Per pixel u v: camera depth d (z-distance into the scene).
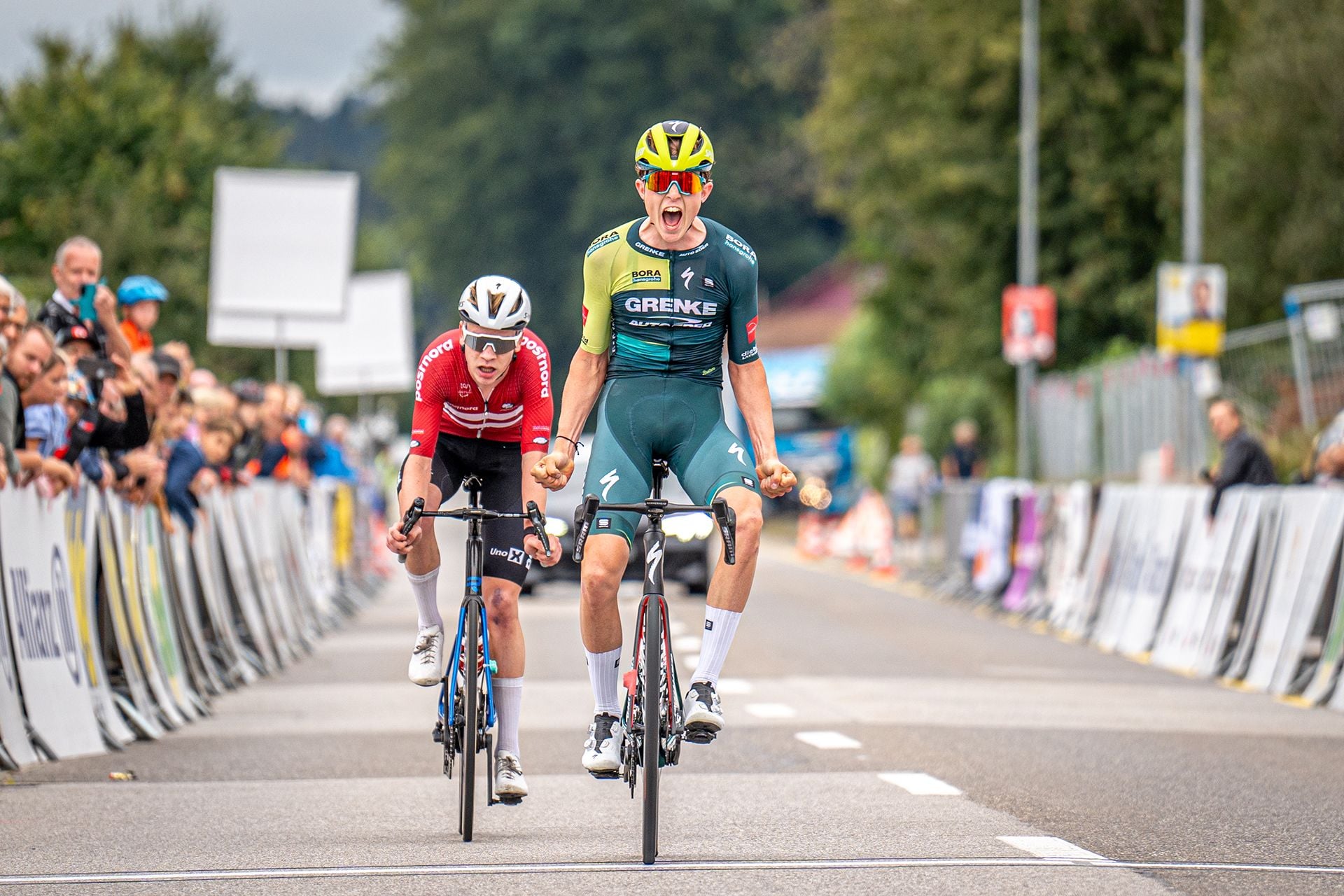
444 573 91.75
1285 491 43.41
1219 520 47.00
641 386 22.34
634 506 21.30
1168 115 101.81
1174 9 101.88
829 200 120.06
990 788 26.77
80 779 28.09
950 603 70.12
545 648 50.12
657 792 20.69
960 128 105.94
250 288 60.16
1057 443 92.12
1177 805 25.27
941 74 104.94
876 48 111.50
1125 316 105.00
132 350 37.47
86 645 32.16
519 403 23.75
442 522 145.50
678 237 21.92
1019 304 88.50
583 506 21.23
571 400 22.41
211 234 78.38
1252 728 34.69
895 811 24.64
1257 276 79.19
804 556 108.69
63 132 76.62
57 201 74.38
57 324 34.00
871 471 142.12
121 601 33.78
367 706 38.22
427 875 20.14
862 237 124.00
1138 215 103.81
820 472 160.25
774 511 160.62
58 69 78.94
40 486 30.08
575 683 41.69
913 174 108.88
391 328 83.81
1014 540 65.38
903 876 19.91
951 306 111.94
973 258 108.06
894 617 62.31
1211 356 68.62
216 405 43.25
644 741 20.77
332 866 20.75
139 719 32.81
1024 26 96.56
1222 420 47.56
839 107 114.38
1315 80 76.50
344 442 78.31
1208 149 90.19
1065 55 103.06
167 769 29.20
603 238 22.27
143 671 34.34
